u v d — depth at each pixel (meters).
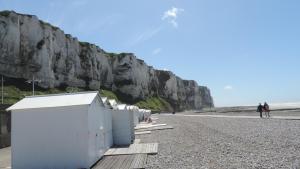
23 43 103.00
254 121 44.56
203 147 21.28
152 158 18.02
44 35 111.12
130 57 166.62
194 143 23.94
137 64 173.00
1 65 94.75
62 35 124.19
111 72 159.62
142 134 34.81
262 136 25.16
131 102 156.75
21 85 98.06
